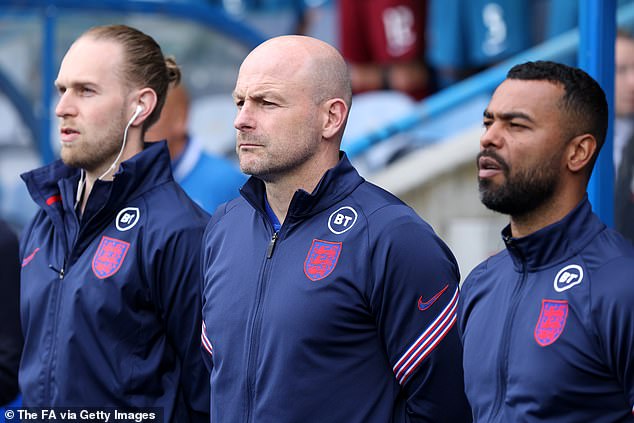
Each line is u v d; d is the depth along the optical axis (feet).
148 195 37.76
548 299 30.30
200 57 77.00
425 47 78.54
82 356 36.65
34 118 71.82
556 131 30.68
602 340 29.07
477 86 65.21
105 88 37.70
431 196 62.34
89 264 37.09
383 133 67.92
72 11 69.51
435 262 33.09
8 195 72.49
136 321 36.73
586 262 30.12
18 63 71.26
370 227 33.17
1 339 40.91
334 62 34.53
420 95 78.89
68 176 39.55
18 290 41.39
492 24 73.97
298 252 33.65
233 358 33.88
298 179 34.35
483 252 60.54
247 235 35.12
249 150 33.76
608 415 29.14
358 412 32.76
